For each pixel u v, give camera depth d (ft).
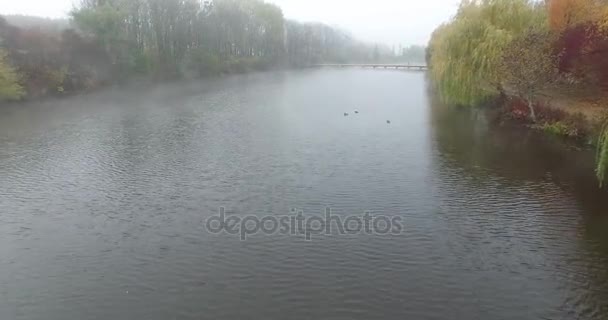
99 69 256.93
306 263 65.87
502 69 136.46
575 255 66.49
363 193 90.63
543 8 170.30
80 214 82.23
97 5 277.03
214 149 124.57
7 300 58.44
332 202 86.63
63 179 99.96
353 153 118.32
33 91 208.85
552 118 132.26
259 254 68.39
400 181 96.68
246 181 98.22
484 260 65.82
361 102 212.02
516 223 76.33
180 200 88.17
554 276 61.77
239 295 58.85
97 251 69.72
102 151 123.03
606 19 131.44
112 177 101.19
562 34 144.66
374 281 61.41
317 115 176.24
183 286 60.90
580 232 72.84
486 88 155.02
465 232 73.87
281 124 158.61
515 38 143.54
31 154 119.65
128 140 135.64
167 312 55.93
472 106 166.50
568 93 141.28
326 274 63.10
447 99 166.50
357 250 69.15
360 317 54.54
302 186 94.94
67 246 71.20
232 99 227.40
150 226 77.61
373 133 141.28
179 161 113.09
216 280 62.08
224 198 89.10
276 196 89.86
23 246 71.26
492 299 57.47
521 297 57.72
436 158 111.75
